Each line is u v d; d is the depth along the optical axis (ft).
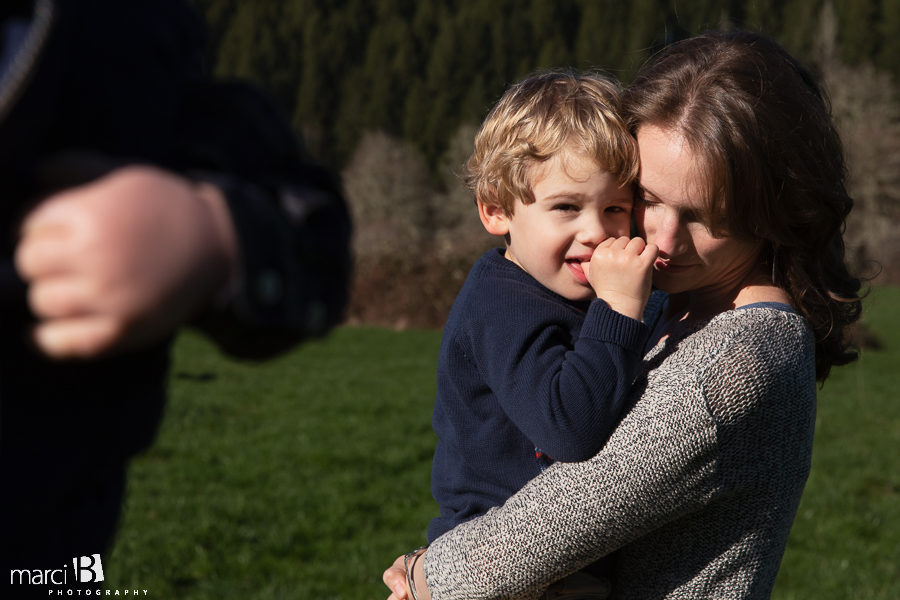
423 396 35.83
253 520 20.31
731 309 4.92
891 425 32.81
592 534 4.21
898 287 98.37
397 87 196.85
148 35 2.28
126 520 19.67
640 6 180.86
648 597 4.51
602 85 5.45
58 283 1.65
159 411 2.62
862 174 112.16
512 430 5.13
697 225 4.70
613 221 5.20
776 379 4.33
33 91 1.76
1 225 1.76
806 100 4.64
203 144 2.28
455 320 5.49
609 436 4.34
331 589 16.76
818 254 4.83
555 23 192.13
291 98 202.80
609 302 4.66
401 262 63.67
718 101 4.47
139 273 1.67
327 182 2.62
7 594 2.07
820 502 22.77
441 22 196.95
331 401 34.37
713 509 4.38
